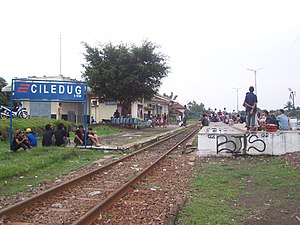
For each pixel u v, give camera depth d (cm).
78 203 781
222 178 1044
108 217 673
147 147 2042
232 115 4256
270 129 1554
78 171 1216
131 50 3934
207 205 750
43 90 1653
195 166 1321
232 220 648
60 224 629
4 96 4350
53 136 1770
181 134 3588
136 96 4034
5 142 1912
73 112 3819
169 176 1130
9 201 797
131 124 4084
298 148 1503
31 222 641
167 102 7331
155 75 3953
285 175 1062
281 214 687
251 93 1616
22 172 1130
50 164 1325
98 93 3984
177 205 723
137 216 679
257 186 936
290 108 4950
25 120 2397
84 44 4038
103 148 1833
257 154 1523
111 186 969
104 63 3919
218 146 1562
